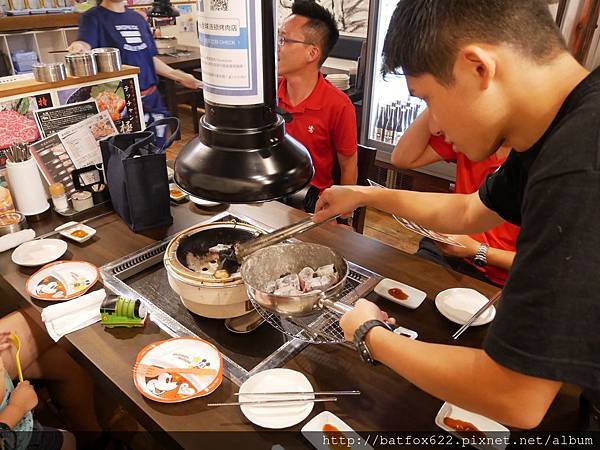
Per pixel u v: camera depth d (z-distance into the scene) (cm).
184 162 89
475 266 179
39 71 168
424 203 127
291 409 93
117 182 159
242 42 77
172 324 117
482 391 70
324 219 129
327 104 219
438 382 75
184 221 167
